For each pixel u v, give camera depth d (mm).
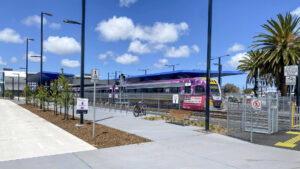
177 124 11430
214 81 20641
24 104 30250
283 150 6461
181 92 21781
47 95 19344
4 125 10945
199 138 7977
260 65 26016
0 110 19891
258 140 7875
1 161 5242
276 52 23328
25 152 6039
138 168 4812
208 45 9508
